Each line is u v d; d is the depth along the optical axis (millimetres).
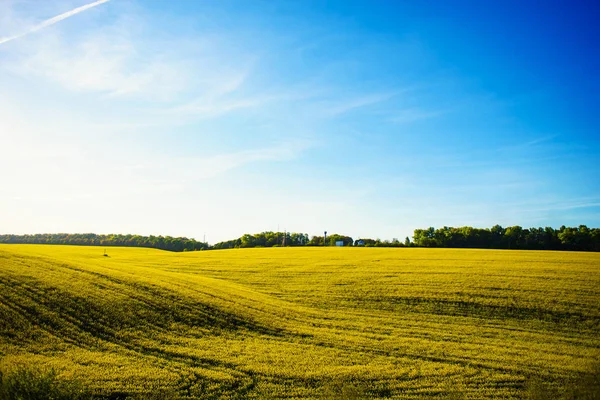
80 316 24281
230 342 22516
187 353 20531
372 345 22516
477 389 16797
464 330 25656
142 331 23203
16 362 17875
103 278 32688
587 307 29438
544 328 26141
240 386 17094
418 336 24469
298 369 18891
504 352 21484
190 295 30203
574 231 100375
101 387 16266
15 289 27406
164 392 16219
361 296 34094
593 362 19766
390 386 17109
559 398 15391
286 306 31016
